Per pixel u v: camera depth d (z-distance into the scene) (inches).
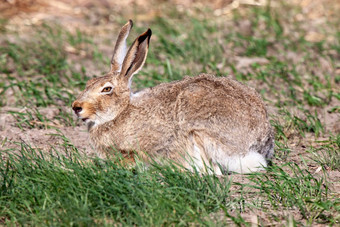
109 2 969.5
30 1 938.1
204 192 331.3
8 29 819.4
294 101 550.3
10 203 314.8
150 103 404.2
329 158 412.8
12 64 679.1
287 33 789.9
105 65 652.1
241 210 326.3
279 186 342.0
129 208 307.3
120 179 333.4
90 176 335.9
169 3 981.8
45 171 344.8
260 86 596.4
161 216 299.3
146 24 828.0
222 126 383.6
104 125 410.9
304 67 654.5
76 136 471.8
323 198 336.2
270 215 320.2
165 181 342.6
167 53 673.0
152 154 400.8
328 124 502.3
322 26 830.5
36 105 540.7
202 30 763.4
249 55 699.4
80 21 872.3
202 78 410.6
